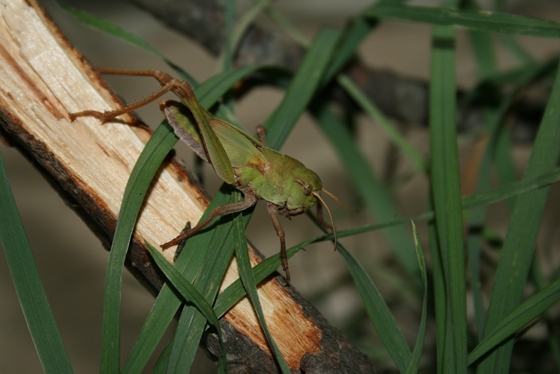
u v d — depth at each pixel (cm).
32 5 28
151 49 30
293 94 31
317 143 54
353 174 35
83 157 28
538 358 34
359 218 42
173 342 27
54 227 49
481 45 36
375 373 29
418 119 38
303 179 31
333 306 44
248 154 31
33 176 50
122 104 29
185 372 27
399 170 49
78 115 28
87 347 44
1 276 45
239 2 52
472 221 31
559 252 45
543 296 28
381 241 47
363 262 37
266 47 36
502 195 28
